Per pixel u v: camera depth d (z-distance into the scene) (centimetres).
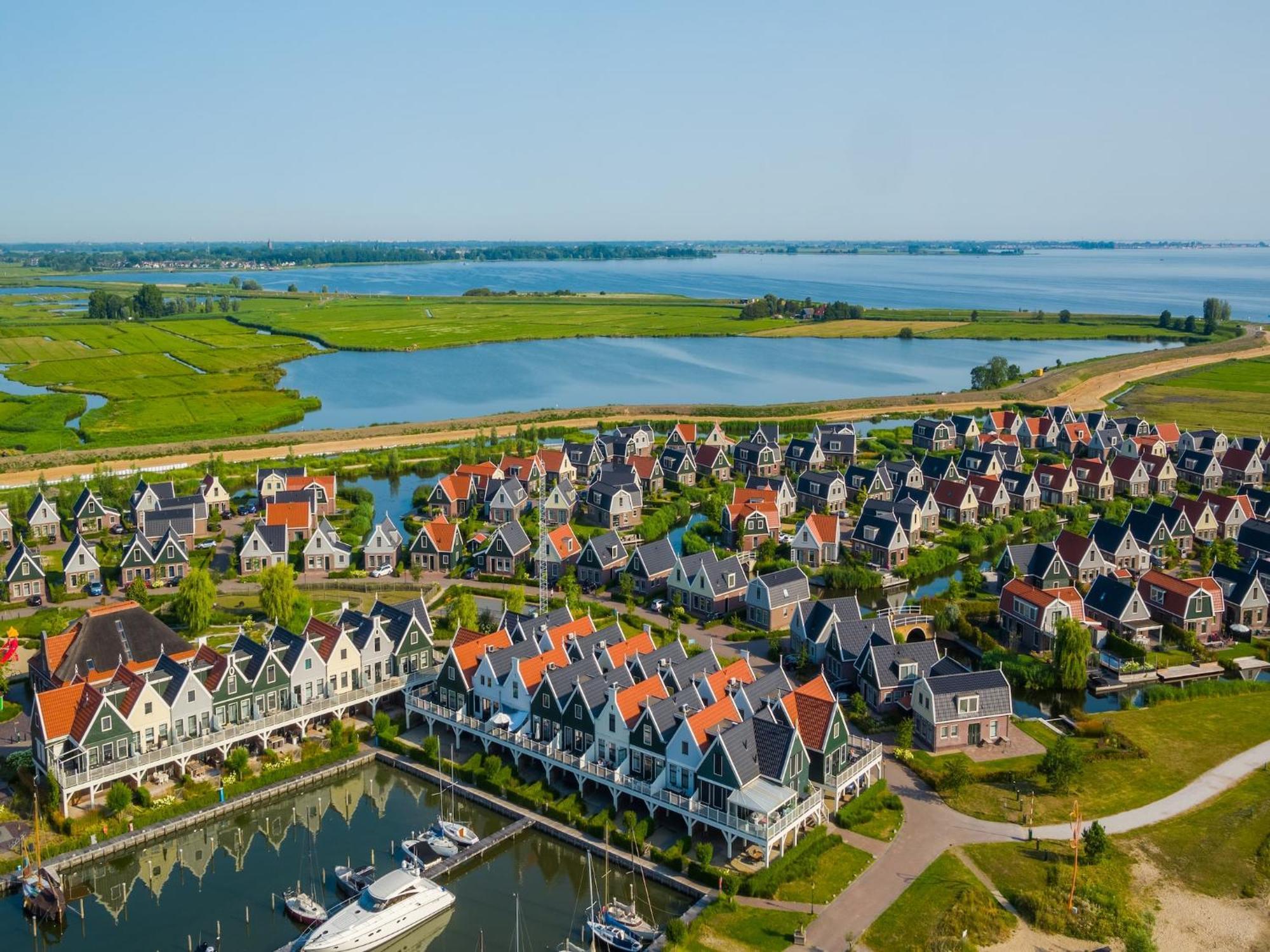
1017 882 7506
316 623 10800
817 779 8600
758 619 12762
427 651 11125
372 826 8725
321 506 17538
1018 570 14088
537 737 9450
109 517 16900
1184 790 8888
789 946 6819
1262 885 7500
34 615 12975
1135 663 11519
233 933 7331
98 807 8612
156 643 10681
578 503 18438
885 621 11500
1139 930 6800
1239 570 13562
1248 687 11006
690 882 7606
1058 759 8656
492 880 7938
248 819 8844
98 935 7294
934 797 8781
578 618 12206
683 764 8288
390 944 7150
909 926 7000
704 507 18338
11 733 9788
